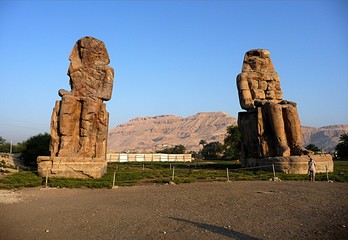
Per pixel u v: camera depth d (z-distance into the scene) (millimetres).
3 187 15039
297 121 19766
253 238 6305
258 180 16562
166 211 9016
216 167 27781
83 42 20531
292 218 7836
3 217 8828
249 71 23000
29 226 7797
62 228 7535
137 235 6723
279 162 18641
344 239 6152
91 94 19734
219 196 11211
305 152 18828
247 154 22734
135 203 10430
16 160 29938
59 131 18781
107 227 7457
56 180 16625
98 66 20484
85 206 10109
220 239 6270
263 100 21359
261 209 8945
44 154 29719
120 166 30078
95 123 19422
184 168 27156
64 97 18891
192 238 6367
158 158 58688
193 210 9094
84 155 18703
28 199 11820
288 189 12484
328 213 8234
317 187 12977
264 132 20562
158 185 15523
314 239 6168
